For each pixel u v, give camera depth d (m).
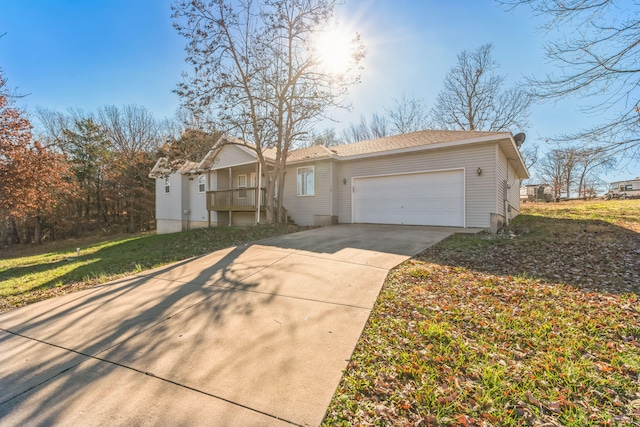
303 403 2.16
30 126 11.85
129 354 2.96
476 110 25.09
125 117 29.00
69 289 5.72
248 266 6.17
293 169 14.30
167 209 19.89
